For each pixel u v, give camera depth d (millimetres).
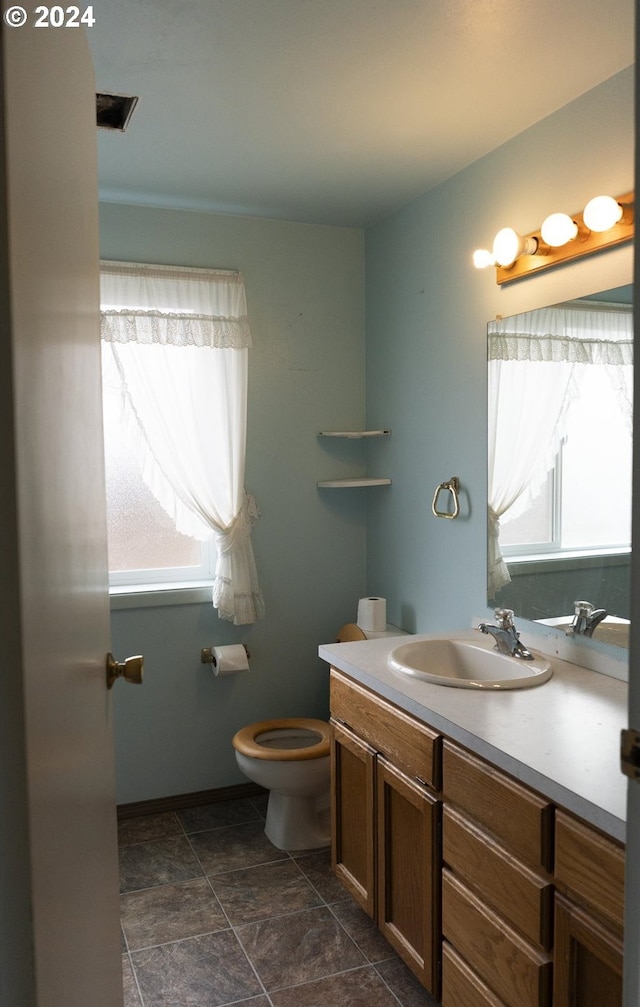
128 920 2520
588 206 2039
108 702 1346
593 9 1795
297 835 2984
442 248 2943
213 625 3373
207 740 3387
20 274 725
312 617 3559
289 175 2861
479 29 1879
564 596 2336
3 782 706
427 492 3088
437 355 2996
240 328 3285
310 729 3109
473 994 1823
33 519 762
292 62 2031
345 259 3537
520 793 1632
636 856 802
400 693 2084
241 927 2473
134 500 3328
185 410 3244
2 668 700
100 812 1211
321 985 2197
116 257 3160
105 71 2066
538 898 1575
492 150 2633
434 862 1985
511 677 2291
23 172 745
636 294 769
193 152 2633
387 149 2619
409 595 3256
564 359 2314
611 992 1434
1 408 688
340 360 3557
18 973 724
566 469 2309
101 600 1293
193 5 1758
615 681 2145
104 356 3154
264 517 3447
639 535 775
